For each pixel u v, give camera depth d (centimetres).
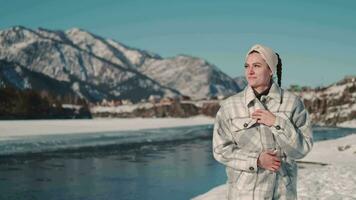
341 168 1590
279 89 289
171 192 1680
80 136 5334
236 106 284
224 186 1368
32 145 4088
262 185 274
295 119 283
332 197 997
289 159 282
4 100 14400
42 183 1973
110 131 6650
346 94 12556
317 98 12850
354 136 3772
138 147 4322
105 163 2853
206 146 4516
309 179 1267
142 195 1625
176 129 8194
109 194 1659
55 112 16488
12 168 2577
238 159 273
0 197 1625
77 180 2066
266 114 272
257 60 279
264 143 274
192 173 2275
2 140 4422
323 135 6538
